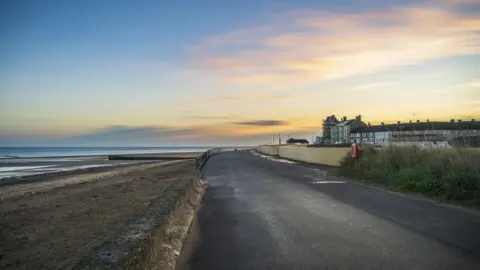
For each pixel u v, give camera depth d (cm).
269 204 1110
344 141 11469
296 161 3822
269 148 6825
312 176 2005
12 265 569
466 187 1095
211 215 965
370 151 2072
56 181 2567
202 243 680
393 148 1886
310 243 656
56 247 671
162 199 862
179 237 701
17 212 1132
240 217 925
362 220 837
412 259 547
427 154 1580
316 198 1198
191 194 1284
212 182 1850
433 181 1245
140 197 1338
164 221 639
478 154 1315
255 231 766
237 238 711
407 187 1325
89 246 666
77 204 1242
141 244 464
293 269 521
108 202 1251
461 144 1659
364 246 624
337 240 669
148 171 2938
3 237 766
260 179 1923
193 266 550
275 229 777
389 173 1605
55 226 867
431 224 775
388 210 948
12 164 6112
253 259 575
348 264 534
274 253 602
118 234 513
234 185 1680
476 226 750
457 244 620
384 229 742
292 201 1151
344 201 1119
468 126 8069
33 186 2255
